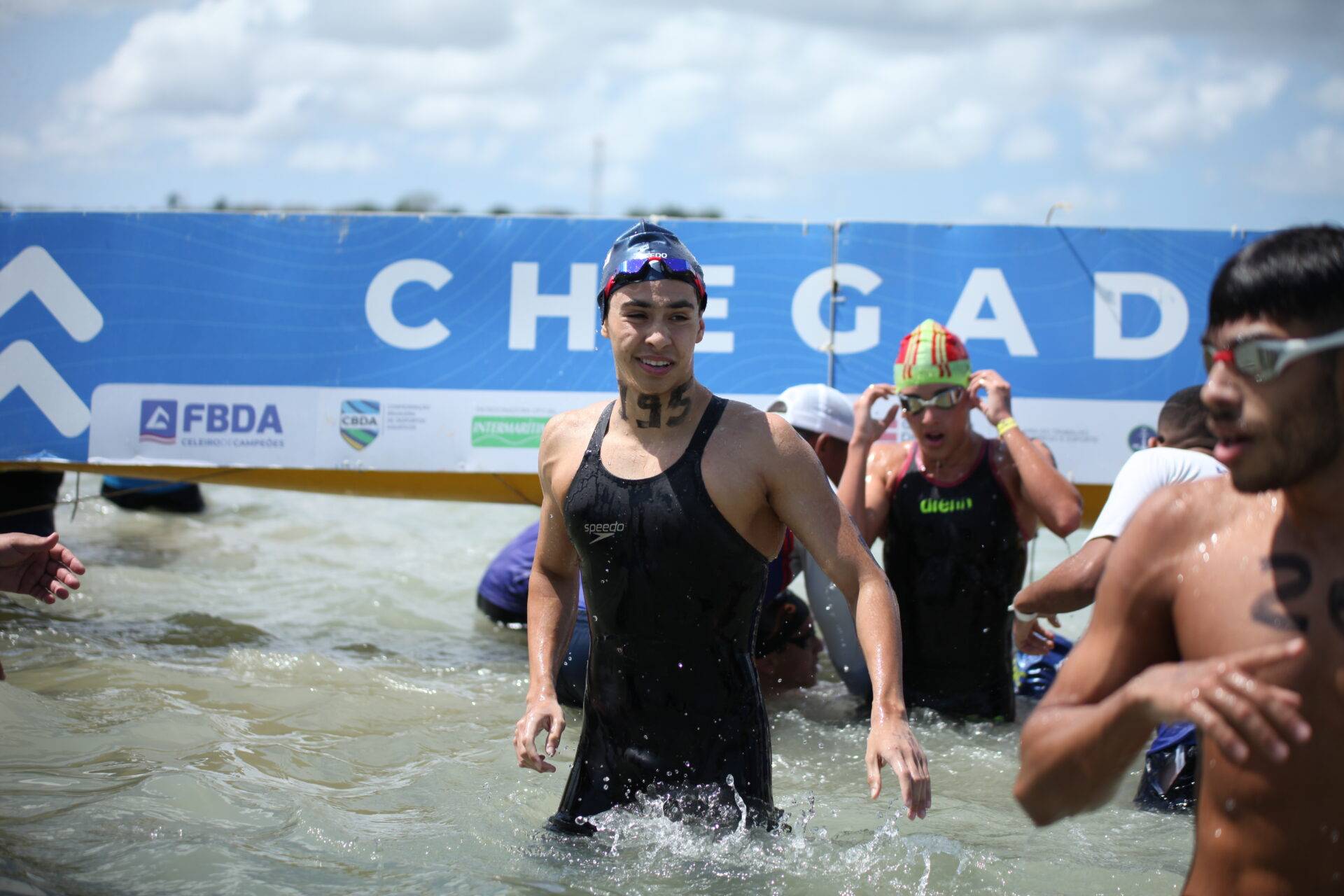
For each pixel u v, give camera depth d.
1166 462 3.33
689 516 2.71
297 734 3.80
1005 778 3.70
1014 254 5.46
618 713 2.86
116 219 5.52
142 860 2.57
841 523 2.74
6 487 6.06
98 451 5.53
